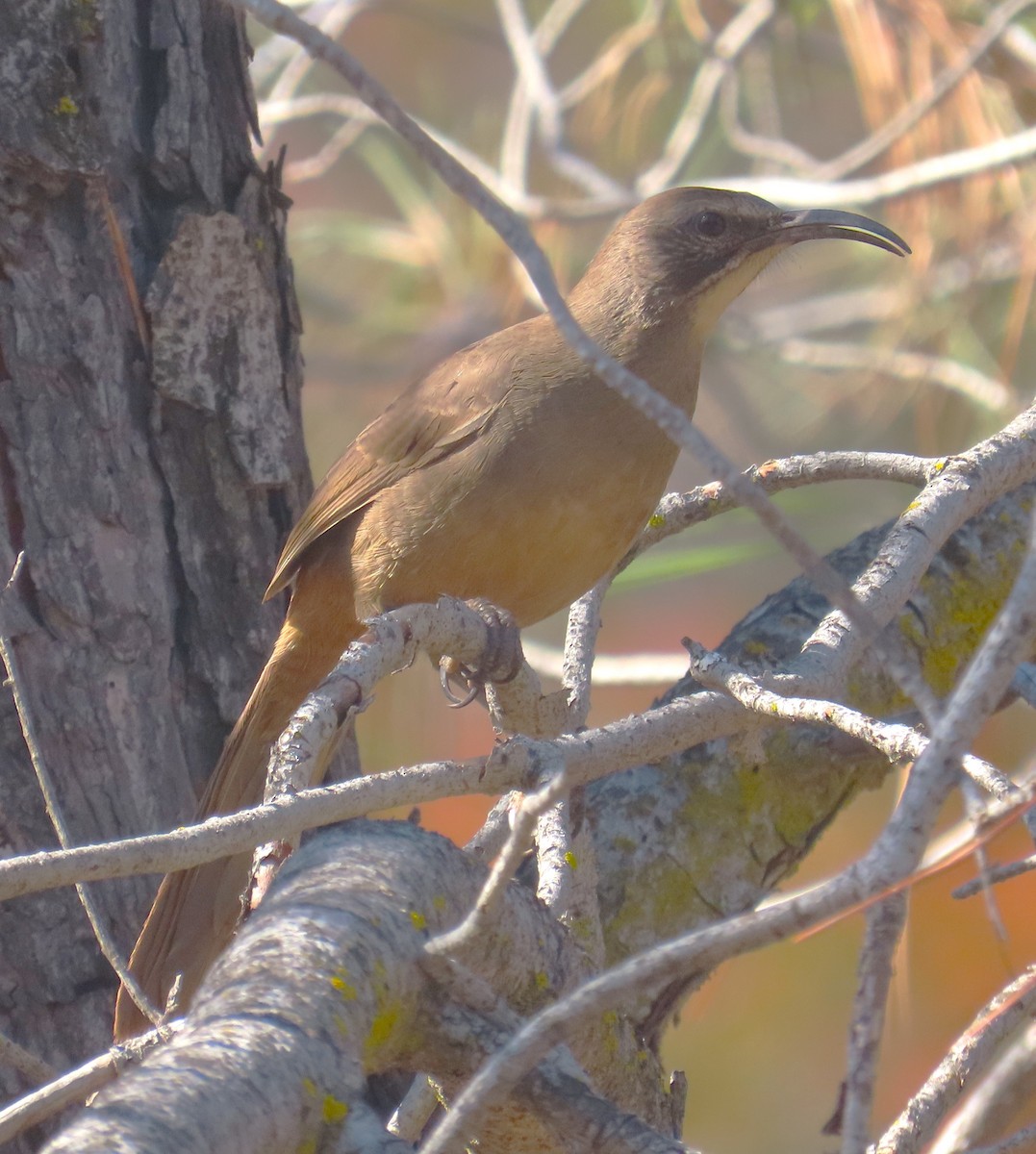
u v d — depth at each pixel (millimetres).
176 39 6625
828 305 13688
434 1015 3666
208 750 6750
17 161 6168
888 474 7016
